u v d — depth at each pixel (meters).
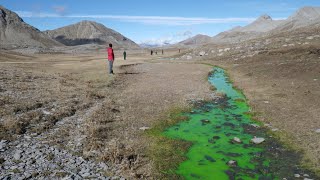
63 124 19.72
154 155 16.39
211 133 20.66
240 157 16.78
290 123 21.55
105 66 55.28
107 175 13.35
